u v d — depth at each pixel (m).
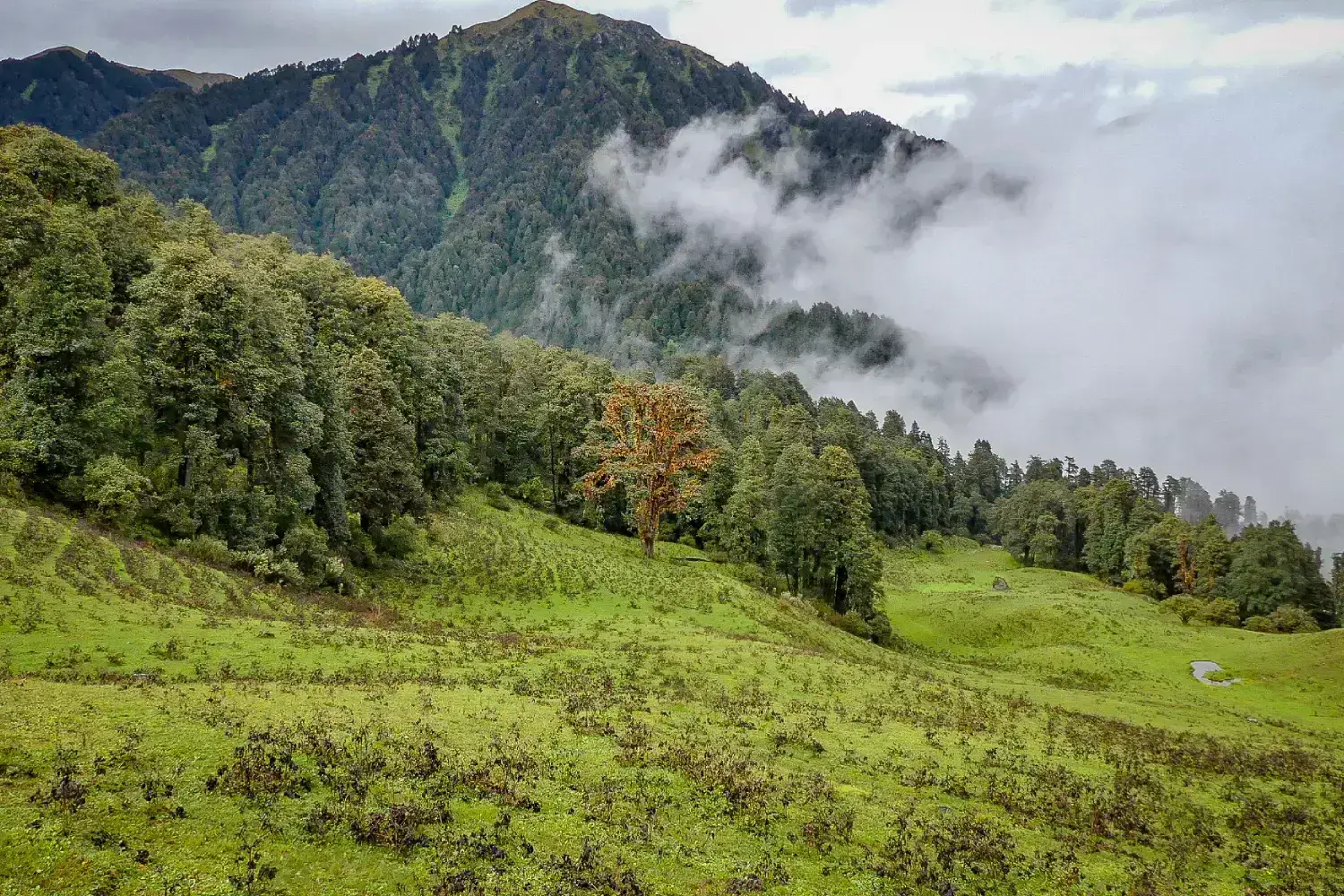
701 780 17.42
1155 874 15.87
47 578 28.72
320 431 50.47
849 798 18.02
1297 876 16.92
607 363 132.62
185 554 39.06
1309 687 55.56
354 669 26.12
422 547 58.78
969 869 14.81
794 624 52.06
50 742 13.39
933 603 89.38
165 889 9.66
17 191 60.22
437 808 13.51
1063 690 48.78
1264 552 93.75
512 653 32.66
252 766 13.76
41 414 40.06
